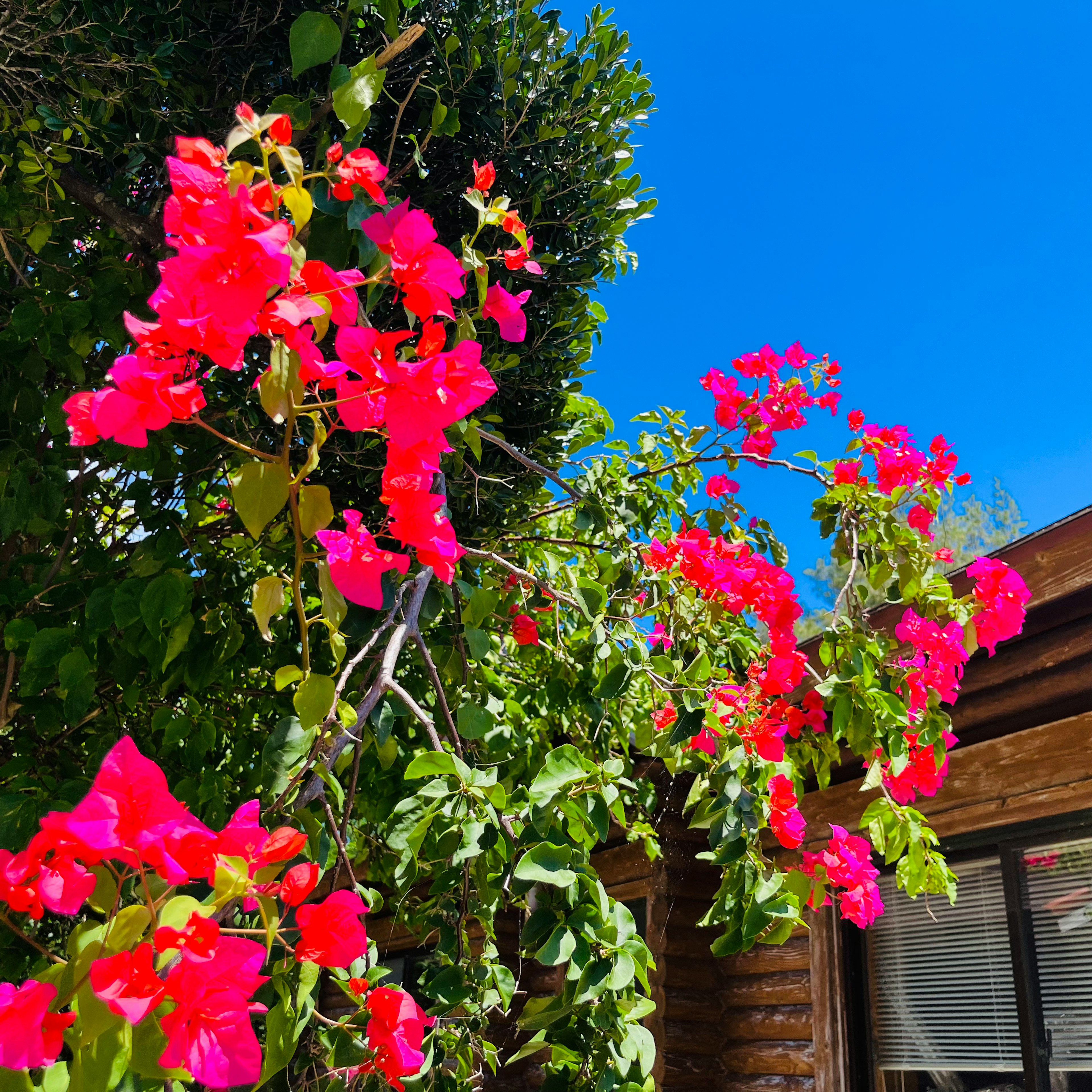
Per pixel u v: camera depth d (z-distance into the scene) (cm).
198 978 80
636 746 283
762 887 202
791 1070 434
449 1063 178
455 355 112
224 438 105
